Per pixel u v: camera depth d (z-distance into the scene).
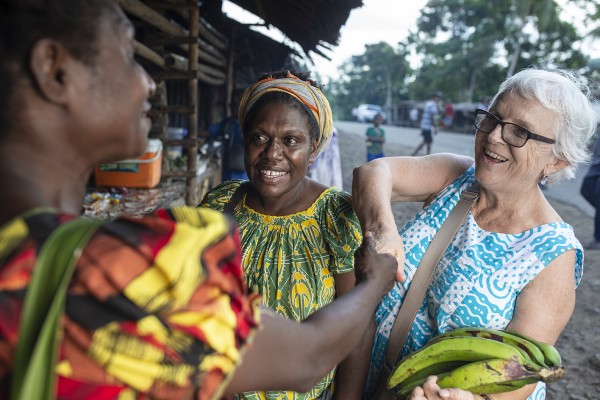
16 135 0.83
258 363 0.90
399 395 1.57
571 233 1.60
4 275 0.74
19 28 0.80
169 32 5.33
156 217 0.87
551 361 1.44
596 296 5.46
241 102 1.74
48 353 0.71
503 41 44.00
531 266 1.56
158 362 0.77
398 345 1.69
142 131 0.94
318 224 1.72
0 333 0.73
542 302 1.54
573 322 4.91
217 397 0.83
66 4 0.81
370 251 1.28
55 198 0.86
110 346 0.75
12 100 0.81
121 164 4.57
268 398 1.61
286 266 1.67
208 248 0.83
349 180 12.72
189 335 0.79
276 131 1.63
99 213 3.82
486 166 1.63
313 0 6.02
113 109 0.87
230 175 6.25
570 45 41.31
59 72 0.82
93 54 0.84
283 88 1.64
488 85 45.56
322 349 0.99
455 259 1.65
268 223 1.71
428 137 15.62
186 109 5.29
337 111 66.44
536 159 1.57
